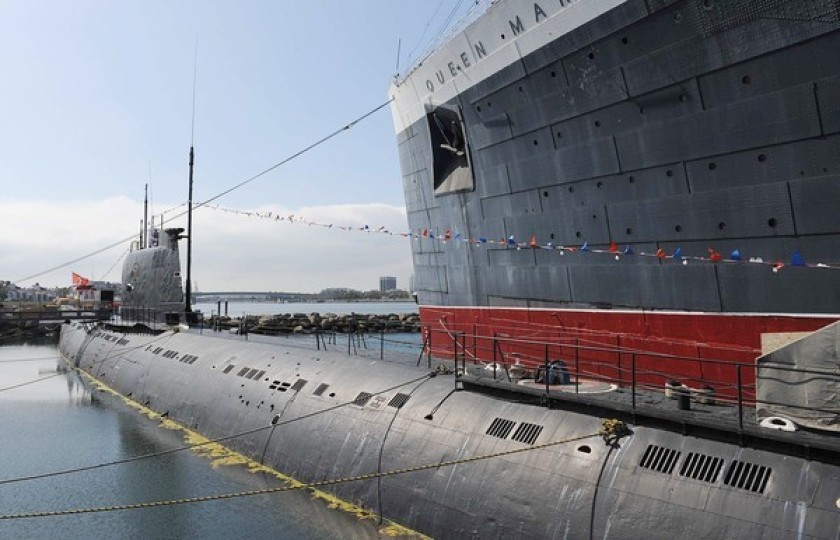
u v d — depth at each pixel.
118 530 10.14
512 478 8.08
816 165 7.62
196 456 13.62
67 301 52.91
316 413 11.77
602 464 7.36
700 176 8.83
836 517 5.52
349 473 10.39
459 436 9.13
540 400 8.77
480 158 12.73
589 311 10.79
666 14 8.70
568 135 10.64
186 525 10.19
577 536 7.14
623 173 9.84
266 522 10.02
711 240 8.83
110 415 18.06
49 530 10.22
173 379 17.69
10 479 12.77
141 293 25.97
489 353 13.17
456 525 8.48
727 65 8.23
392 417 10.33
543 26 10.45
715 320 8.92
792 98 7.70
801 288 7.94
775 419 6.58
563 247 11.03
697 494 6.45
